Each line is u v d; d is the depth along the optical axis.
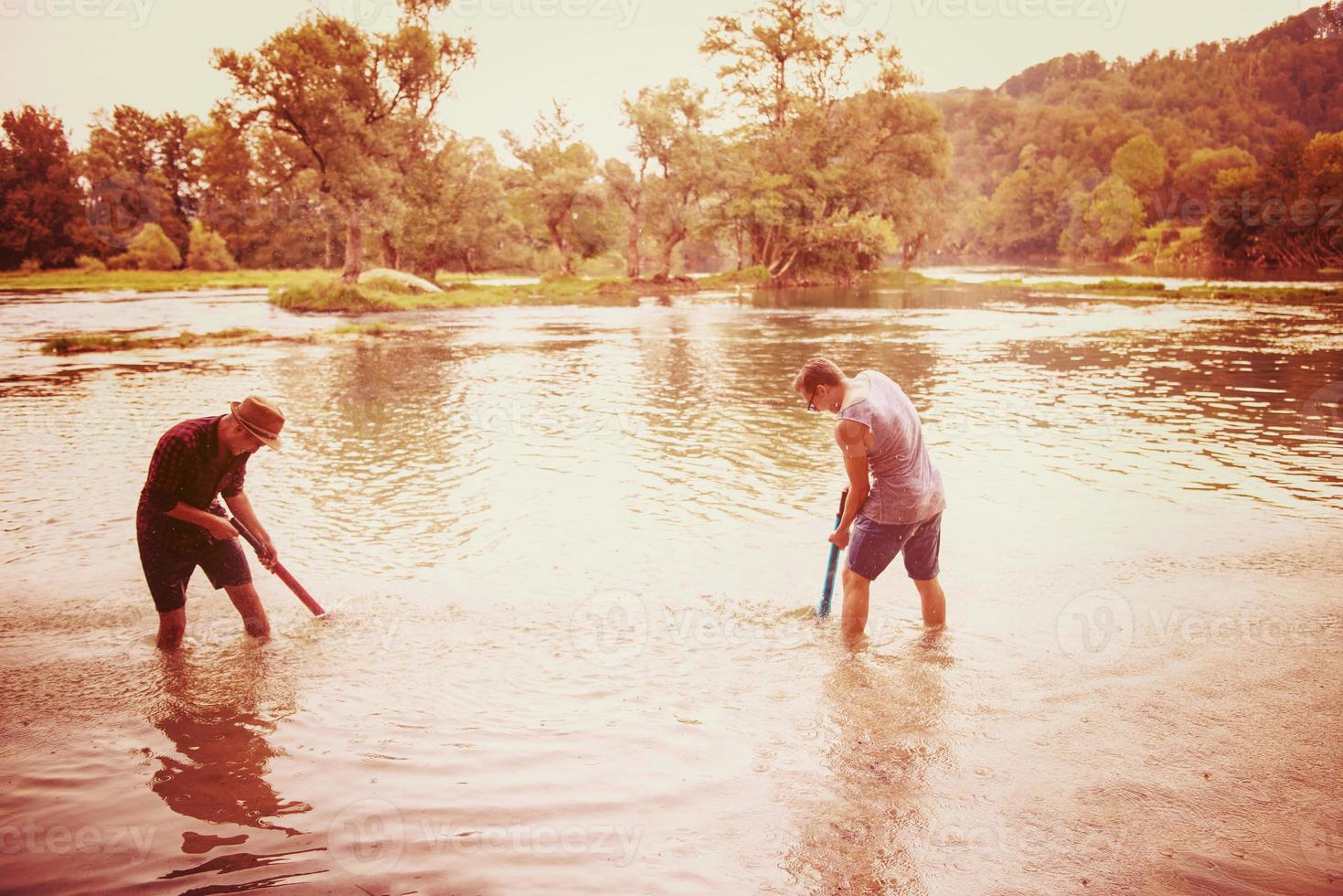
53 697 3.79
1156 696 3.66
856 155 57.66
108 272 74.94
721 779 3.11
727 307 32.59
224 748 3.36
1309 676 3.80
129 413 10.82
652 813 2.91
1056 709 3.58
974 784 3.06
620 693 3.77
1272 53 165.12
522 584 5.06
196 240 79.00
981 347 17.09
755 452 8.41
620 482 7.33
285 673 4.00
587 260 59.41
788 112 57.25
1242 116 145.50
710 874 2.60
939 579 5.08
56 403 11.59
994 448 8.34
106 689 3.86
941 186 67.62
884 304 33.06
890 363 14.87
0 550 5.77
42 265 80.81
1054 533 5.82
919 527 4.25
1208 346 16.45
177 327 25.22
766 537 5.85
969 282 52.34
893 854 2.68
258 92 39.38
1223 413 9.88
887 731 3.42
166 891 2.54
